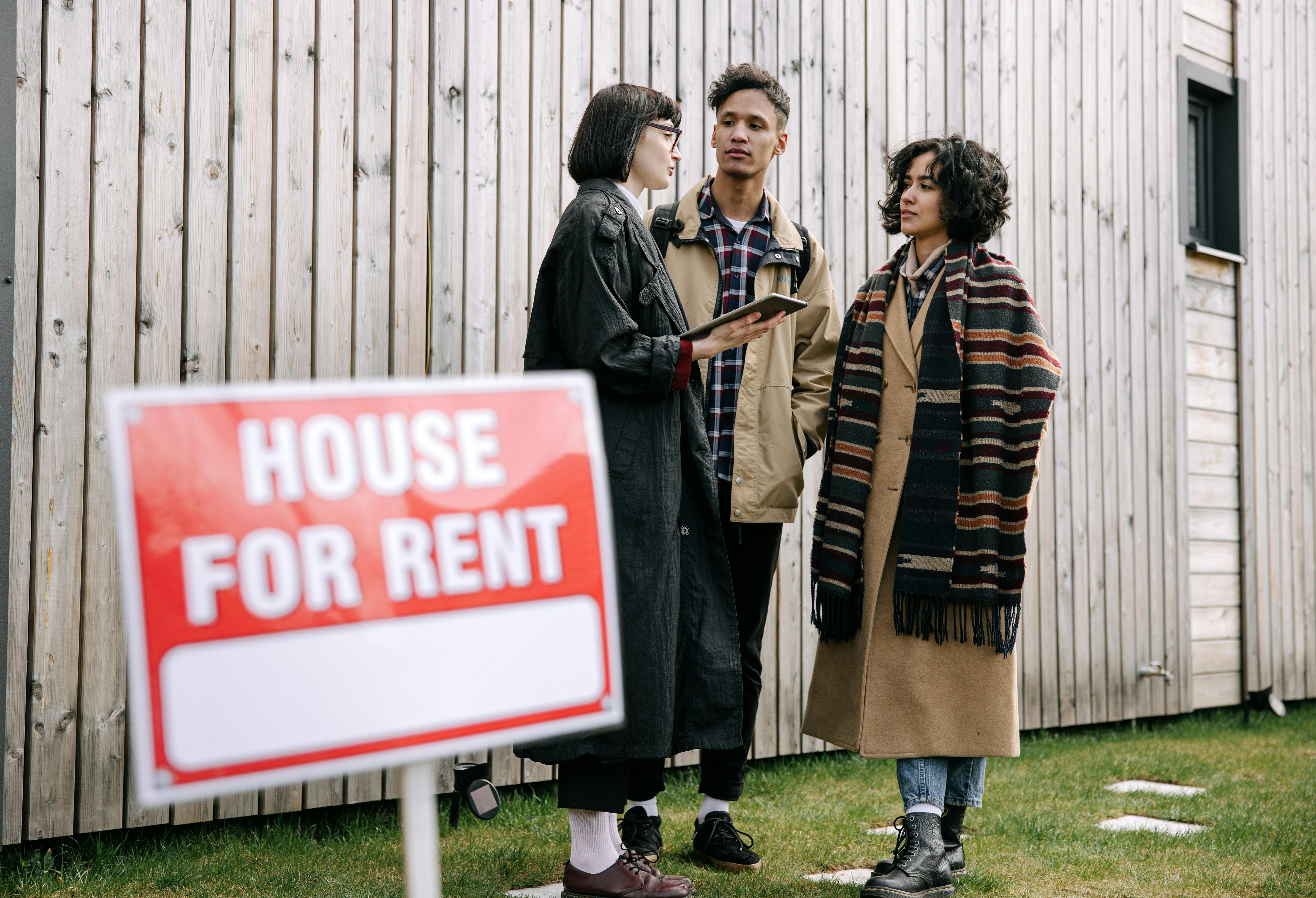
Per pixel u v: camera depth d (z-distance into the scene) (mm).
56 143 2518
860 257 4129
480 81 3205
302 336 2865
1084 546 4887
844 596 2447
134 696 930
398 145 3043
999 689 2357
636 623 2100
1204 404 5613
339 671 1026
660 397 2191
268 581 1005
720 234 2779
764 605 2746
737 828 2926
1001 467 2357
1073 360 4910
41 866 2426
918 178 2486
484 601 1119
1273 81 6094
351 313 2953
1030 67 4828
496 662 1115
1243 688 5688
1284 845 2805
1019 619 2355
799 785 3521
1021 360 2383
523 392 1186
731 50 3775
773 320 2186
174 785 937
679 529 2246
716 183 2795
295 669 1005
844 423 2529
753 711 2695
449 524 1111
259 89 2812
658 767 2580
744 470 2654
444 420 1129
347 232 2947
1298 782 3701
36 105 2494
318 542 1036
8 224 2438
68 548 2525
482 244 3201
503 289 3240
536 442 1183
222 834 2738
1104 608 4961
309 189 2883
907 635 2375
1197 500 5539
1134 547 5125
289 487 1030
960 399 2379
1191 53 5656
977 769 2502
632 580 2107
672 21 3625
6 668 2420
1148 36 5383
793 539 3830
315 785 2846
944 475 2361
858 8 4160
